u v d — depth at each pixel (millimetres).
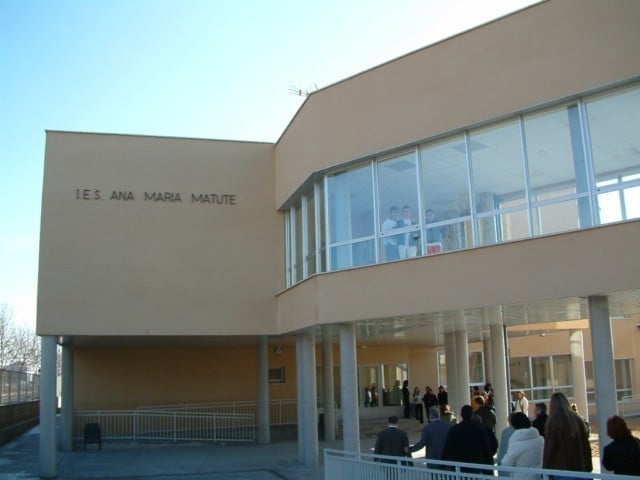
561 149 11172
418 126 13086
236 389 25875
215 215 18031
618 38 10477
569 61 11000
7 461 18516
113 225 17438
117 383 24344
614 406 10086
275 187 18484
